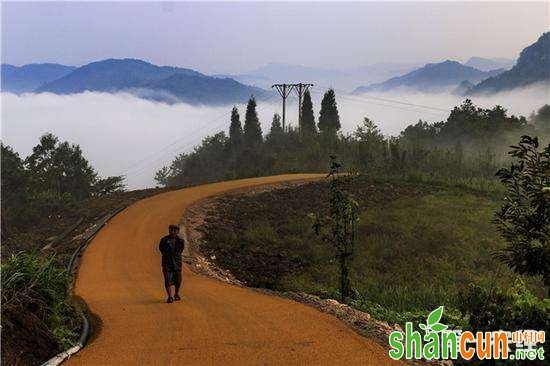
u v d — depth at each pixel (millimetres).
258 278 23250
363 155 74875
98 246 24078
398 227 33500
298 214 36156
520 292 11273
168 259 13461
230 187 41781
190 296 14391
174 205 33688
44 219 36500
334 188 16641
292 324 10359
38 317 8938
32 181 50469
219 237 28203
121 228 27922
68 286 10930
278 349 8617
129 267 20312
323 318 10914
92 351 8594
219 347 8781
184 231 28016
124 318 11250
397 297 19562
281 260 26656
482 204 42562
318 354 8336
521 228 9453
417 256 28297
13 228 38219
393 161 66750
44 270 9883
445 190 49375
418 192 47875
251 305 12625
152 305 12930
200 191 39562
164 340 9281
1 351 7250
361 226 33656
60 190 76000
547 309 9047
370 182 49594
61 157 82625
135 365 7879
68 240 26703
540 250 8984
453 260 27812
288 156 84000
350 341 9062
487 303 9094
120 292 15453
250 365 7848
